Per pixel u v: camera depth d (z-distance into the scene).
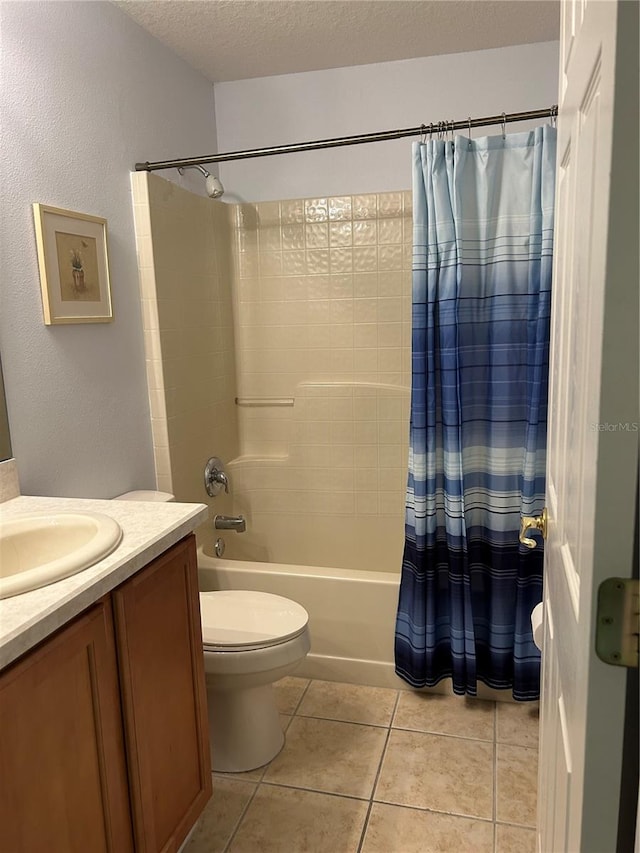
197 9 2.17
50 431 1.81
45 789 1.00
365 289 2.83
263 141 2.90
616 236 0.52
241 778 1.83
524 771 1.82
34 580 1.05
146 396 2.32
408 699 2.18
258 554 3.02
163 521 1.41
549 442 1.19
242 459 2.98
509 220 1.88
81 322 1.91
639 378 0.53
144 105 2.31
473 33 2.45
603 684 0.58
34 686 0.97
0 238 1.61
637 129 0.50
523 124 2.62
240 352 3.02
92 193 1.99
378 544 2.90
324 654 2.29
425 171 1.88
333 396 2.86
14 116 1.65
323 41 2.48
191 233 2.56
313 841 1.60
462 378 1.98
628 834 0.61
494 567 2.04
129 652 1.21
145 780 1.26
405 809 1.69
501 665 2.07
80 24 1.92
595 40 0.61
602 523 0.56
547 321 1.85
